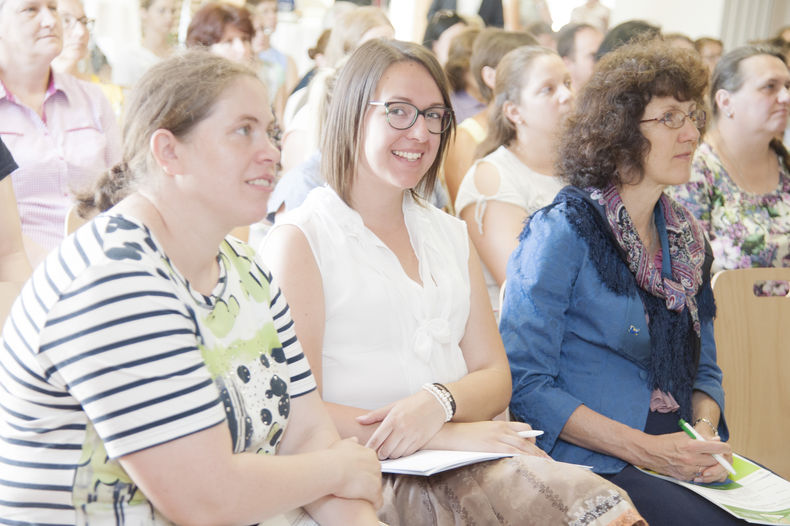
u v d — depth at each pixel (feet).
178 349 3.22
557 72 9.48
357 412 4.84
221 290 3.73
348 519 3.88
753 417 6.84
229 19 11.54
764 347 6.86
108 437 3.08
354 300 4.99
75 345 3.05
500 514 4.32
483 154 10.26
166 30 11.47
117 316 3.09
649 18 16.92
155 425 3.12
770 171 10.16
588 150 5.83
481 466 4.52
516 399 5.66
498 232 9.26
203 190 3.47
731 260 9.77
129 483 3.31
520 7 15.08
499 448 4.73
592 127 5.83
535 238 5.80
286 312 4.18
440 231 5.65
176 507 3.21
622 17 16.71
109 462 3.26
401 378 5.04
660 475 5.38
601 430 5.41
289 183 8.84
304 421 4.17
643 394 5.69
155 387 3.13
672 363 5.75
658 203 6.15
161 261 3.36
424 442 4.76
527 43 12.05
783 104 9.69
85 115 10.28
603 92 5.80
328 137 5.24
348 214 5.17
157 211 3.51
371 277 5.07
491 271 9.38
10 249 6.77
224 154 3.44
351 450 3.96
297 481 3.60
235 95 3.46
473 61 12.22
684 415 5.81
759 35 17.81
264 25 12.19
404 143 5.08
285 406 3.93
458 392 5.00
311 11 12.69
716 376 6.19
